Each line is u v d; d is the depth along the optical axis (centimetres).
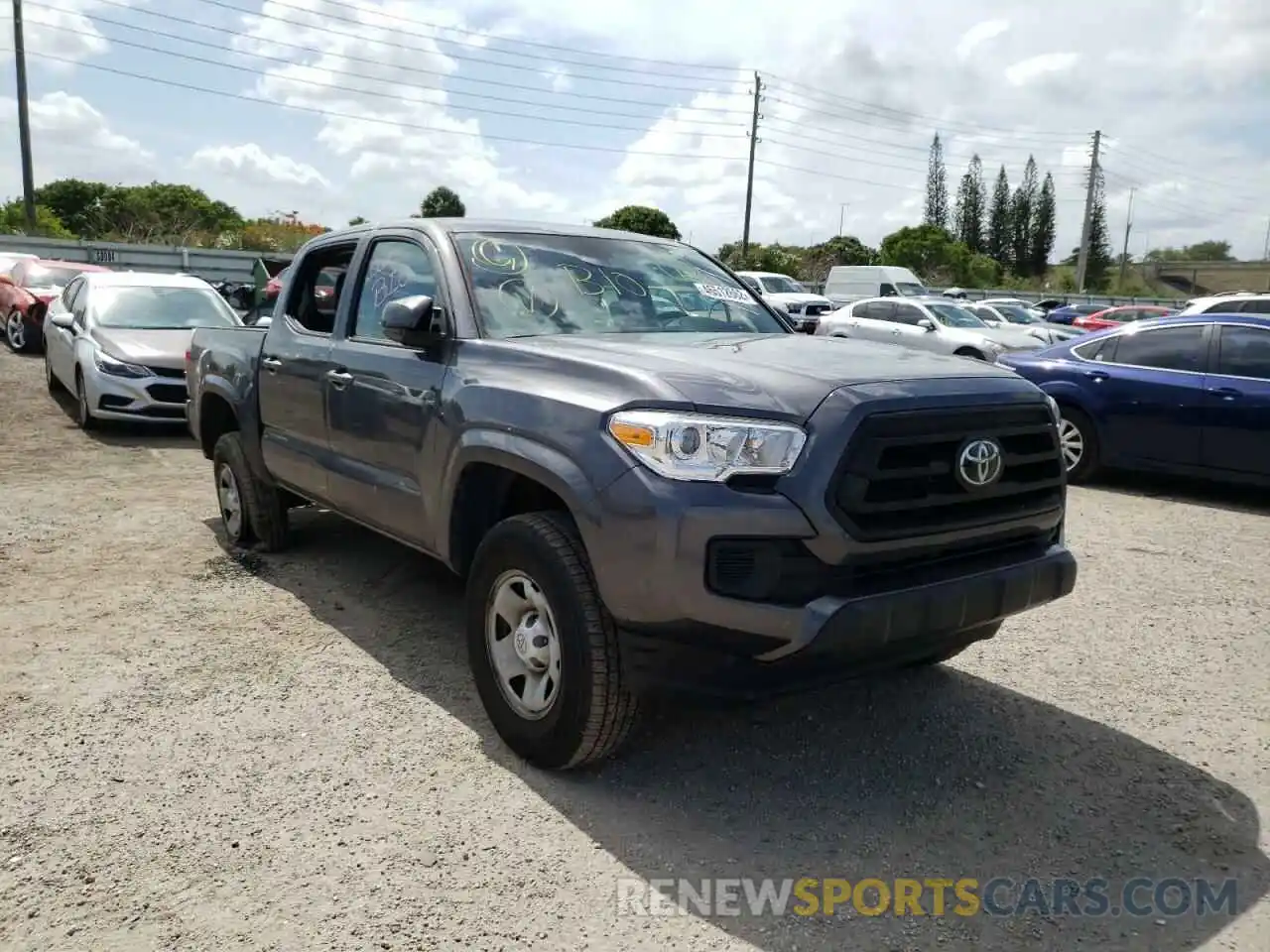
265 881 290
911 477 311
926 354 388
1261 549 687
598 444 319
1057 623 525
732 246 5991
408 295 448
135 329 1074
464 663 454
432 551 412
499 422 357
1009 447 341
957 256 7069
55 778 346
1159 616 539
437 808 331
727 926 274
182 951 260
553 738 342
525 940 267
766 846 314
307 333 520
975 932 274
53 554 612
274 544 613
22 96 3391
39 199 7006
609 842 314
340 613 517
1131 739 392
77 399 1088
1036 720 407
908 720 405
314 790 341
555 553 333
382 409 432
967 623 320
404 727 390
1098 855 312
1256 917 282
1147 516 797
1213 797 348
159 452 952
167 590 549
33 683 424
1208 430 841
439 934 268
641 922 275
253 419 566
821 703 420
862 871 302
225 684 427
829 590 299
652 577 301
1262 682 450
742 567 297
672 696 316
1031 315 2481
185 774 350
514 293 423
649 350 364
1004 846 316
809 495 295
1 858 300
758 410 304
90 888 286
